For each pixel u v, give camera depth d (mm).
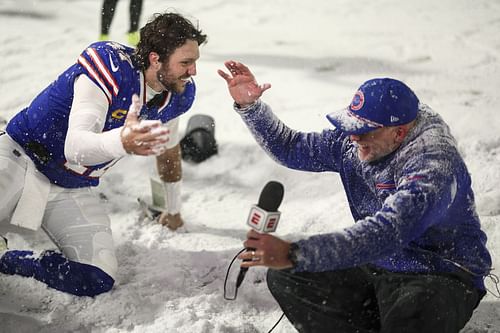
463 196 2701
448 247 2756
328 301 2826
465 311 2723
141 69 3238
